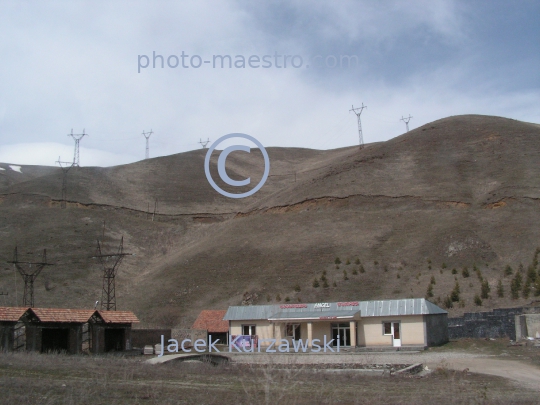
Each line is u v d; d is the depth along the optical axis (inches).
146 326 2559.1
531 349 1470.2
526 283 2187.5
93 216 4264.3
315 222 3430.1
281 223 3521.2
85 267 3368.6
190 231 4237.2
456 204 3358.8
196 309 2677.2
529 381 953.5
